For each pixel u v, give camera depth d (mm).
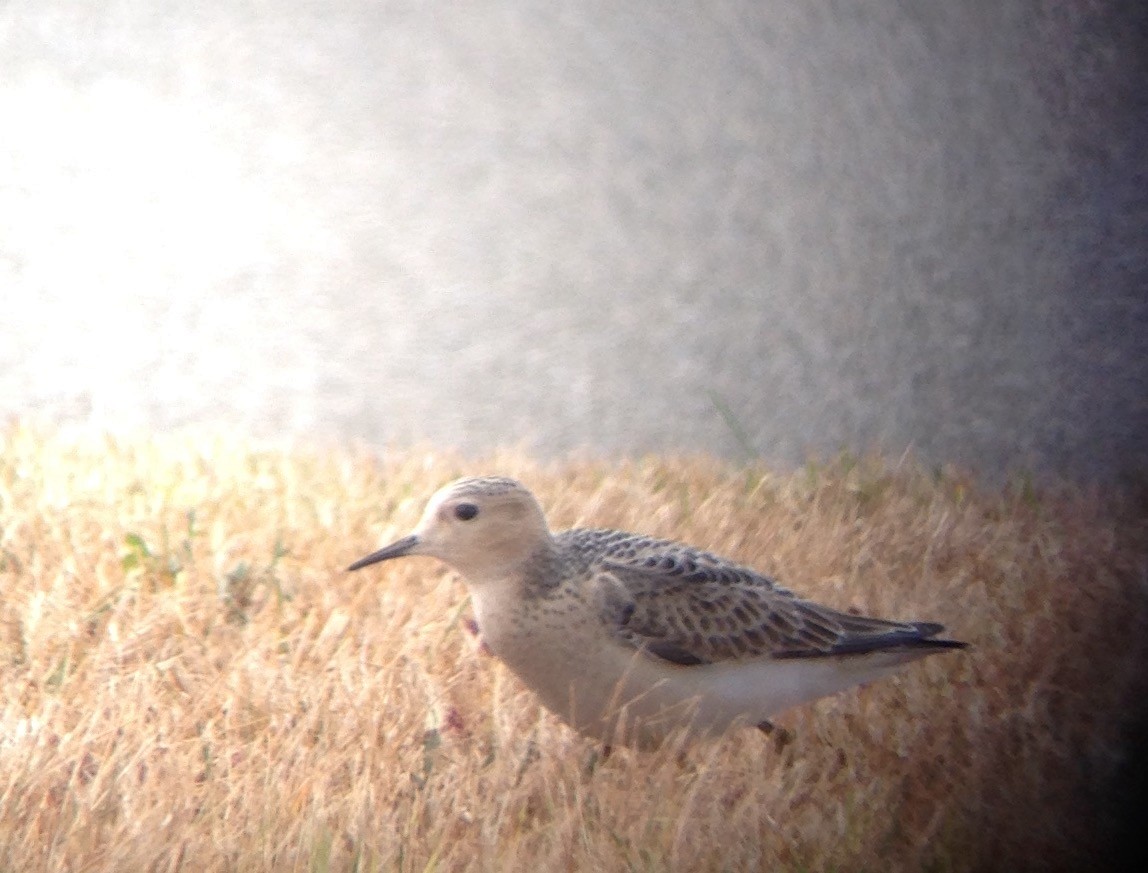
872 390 13211
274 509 9242
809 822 6426
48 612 7797
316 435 12969
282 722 7004
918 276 15227
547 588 6668
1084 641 8141
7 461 9898
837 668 6910
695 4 22984
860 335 14359
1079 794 6879
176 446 11000
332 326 15570
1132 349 13234
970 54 18969
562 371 14531
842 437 12438
